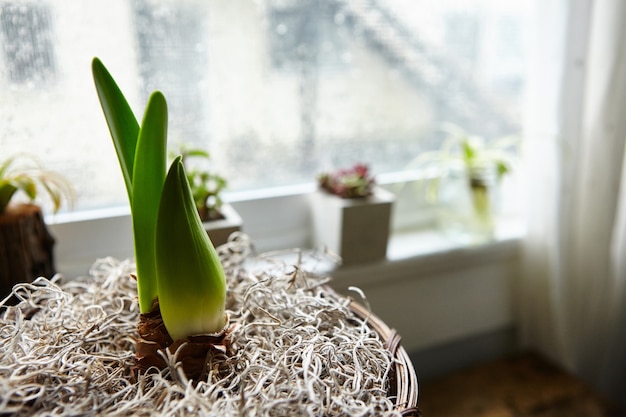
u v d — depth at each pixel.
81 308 0.57
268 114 0.82
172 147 0.78
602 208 0.83
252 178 0.84
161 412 0.47
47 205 0.74
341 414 0.46
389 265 0.82
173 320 0.50
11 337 0.52
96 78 0.49
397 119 0.90
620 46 0.77
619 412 0.79
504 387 0.84
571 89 0.80
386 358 0.52
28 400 0.47
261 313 0.57
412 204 0.93
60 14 0.70
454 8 0.88
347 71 0.85
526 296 0.91
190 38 0.76
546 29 0.81
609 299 0.88
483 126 0.96
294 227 0.86
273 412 0.46
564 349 0.89
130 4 0.72
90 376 0.49
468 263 0.88
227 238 0.70
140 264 0.51
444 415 0.79
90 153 0.75
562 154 0.82
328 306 0.57
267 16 0.79
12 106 0.70
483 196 0.86
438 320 0.89
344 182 0.80
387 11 0.85
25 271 0.64
